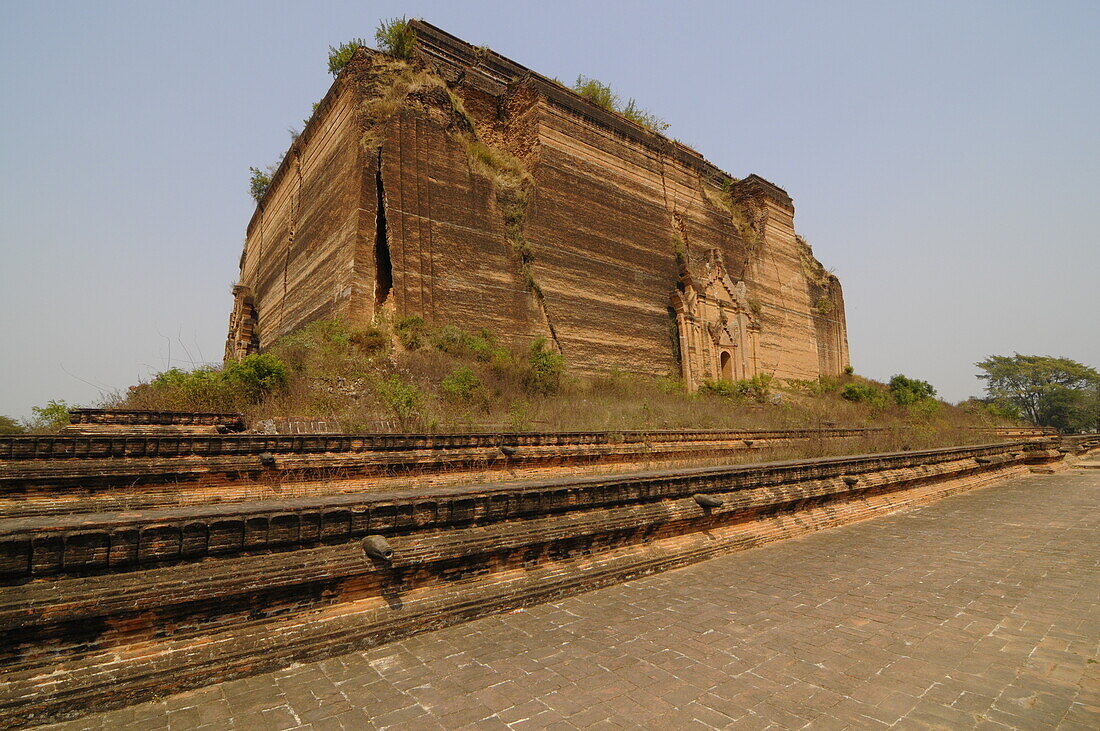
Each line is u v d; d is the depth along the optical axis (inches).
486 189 1093.1
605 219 1262.3
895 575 324.2
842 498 492.4
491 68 1258.6
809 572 331.3
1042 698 181.9
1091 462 1026.1
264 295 1421.0
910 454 593.3
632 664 209.9
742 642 229.5
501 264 1075.3
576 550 304.3
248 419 516.4
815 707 178.7
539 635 237.8
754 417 1048.2
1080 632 235.8
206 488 368.5
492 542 264.4
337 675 201.2
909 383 1658.5
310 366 705.6
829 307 2018.9
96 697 171.9
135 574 186.4
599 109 1312.7
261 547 210.7
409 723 170.4
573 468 557.9
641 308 1283.2
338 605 225.9
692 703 181.6
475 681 197.0
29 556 171.3
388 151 964.0
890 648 222.8
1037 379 3120.1
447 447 473.1
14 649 166.6
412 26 1160.2
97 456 339.6
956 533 439.8
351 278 892.6
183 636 193.2
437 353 850.1
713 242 1534.2
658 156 1433.3
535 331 1087.0
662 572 330.6
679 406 992.9
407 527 245.6
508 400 775.7
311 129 1197.7
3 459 316.8
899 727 166.7
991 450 784.3
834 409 1373.0
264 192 1545.3
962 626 244.8
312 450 407.2
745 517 400.5
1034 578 315.3
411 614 237.1
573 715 174.7
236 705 179.8
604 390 1029.8
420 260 956.6
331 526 224.7
